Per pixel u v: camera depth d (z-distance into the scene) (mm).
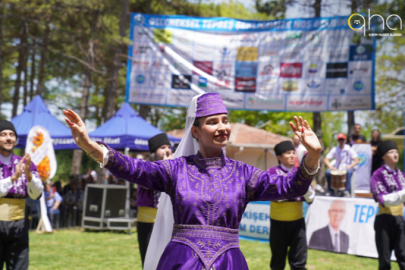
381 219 5184
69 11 16062
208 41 12258
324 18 11734
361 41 11453
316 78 11773
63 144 10852
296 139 8547
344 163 9375
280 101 11938
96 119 30250
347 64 11578
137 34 12500
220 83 12180
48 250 7520
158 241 2701
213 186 2260
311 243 8180
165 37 12383
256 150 18422
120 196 10250
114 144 10578
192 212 2215
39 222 9719
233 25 12203
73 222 10906
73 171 20812
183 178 2291
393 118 28250
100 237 9211
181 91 12312
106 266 6258
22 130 11039
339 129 37781
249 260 6824
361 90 11461
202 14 17781
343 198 7941
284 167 5309
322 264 6656
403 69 24781
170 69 12328
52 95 29812
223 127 2314
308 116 28938
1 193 3896
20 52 22312
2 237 3977
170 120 29891
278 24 11992
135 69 12469
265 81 12023
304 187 2162
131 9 18297
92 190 10242
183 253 2174
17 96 22859
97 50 17484
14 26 18531
